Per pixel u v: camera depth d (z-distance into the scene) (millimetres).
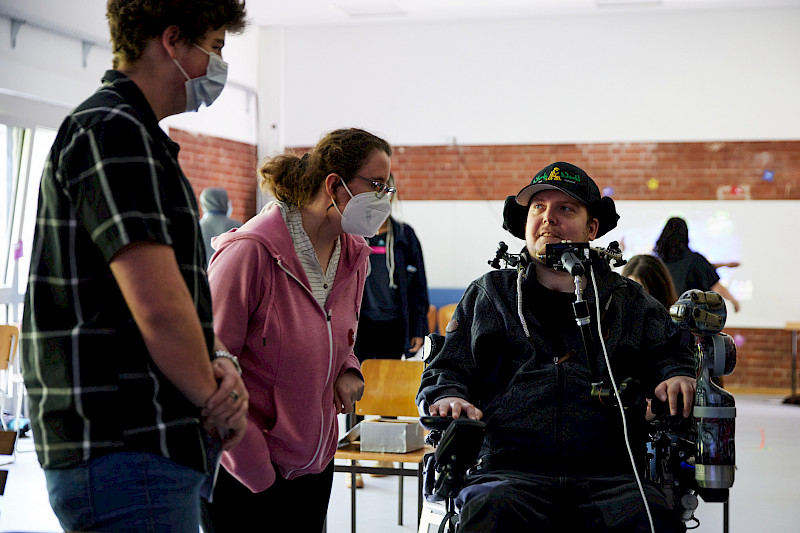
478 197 9805
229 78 9625
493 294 2291
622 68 9422
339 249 2166
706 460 2045
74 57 7008
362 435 3293
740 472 5410
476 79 9789
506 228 2453
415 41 9938
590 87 9508
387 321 4867
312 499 2176
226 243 1999
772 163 9102
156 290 1368
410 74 9953
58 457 1399
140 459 1416
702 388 2066
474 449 1954
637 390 2092
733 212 9172
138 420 1418
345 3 9203
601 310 2238
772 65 9078
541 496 2055
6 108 6414
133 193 1370
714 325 2041
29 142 6676
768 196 9109
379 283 4832
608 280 2301
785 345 9039
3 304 6641
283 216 2051
